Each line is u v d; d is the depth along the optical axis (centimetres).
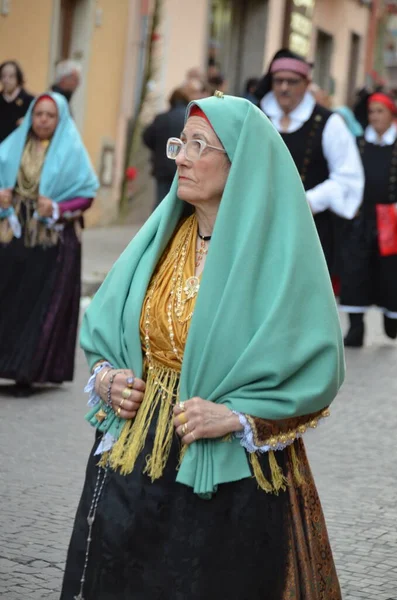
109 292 522
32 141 1156
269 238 492
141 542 489
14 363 1126
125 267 522
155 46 2392
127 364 514
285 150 500
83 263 1969
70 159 1150
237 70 3231
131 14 2627
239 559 484
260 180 490
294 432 496
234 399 484
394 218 1554
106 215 2617
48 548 701
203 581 482
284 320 484
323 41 3662
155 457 489
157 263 523
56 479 845
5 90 1479
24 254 1142
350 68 3928
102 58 2520
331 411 1144
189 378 490
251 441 482
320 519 517
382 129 1563
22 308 1142
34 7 2241
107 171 2597
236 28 3209
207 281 488
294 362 484
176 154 504
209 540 483
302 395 487
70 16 2431
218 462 482
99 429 516
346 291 1565
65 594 507
